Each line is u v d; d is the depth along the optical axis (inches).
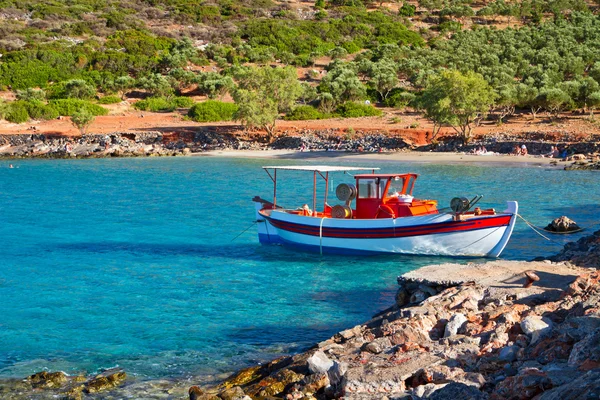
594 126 3171.8
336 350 571.8
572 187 1978.3
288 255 1155.9
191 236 1332.4
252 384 551.5
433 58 5123.0
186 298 872.3
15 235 1346.0
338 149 3331.7
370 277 979.3
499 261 838.5
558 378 386.6
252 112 3489.2
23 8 7317.9
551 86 3663.9
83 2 7613.2
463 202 1080.8
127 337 713.6
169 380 586.2
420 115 3959.2
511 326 539.5
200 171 2642.7
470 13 7352.4
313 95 4372.5
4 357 655.1
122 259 1123.9
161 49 5935.0
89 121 3649.1
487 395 406.6
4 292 911.0
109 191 2058.3
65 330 741.9
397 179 1155.9
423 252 1106.7
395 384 461.4
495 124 3454.7
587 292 599.2
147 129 3782.0
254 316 785.6
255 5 7765.8
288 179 2365.9
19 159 3245.6
